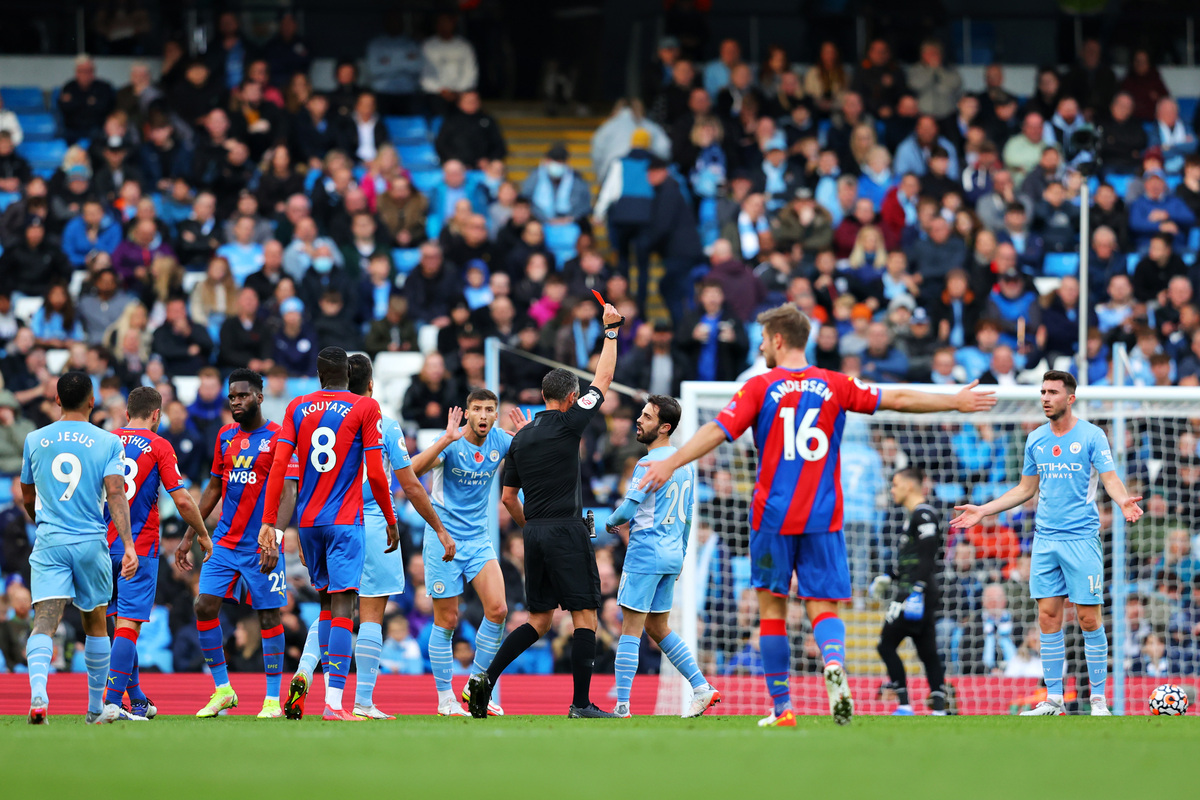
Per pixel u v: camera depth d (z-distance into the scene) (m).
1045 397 31.33
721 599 43.91
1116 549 39.81
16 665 45.09
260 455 28.77
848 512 45.72
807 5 78.88
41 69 75.44
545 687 41.94
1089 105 74.94
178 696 38.53
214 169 66.00
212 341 57.84
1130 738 20.45
